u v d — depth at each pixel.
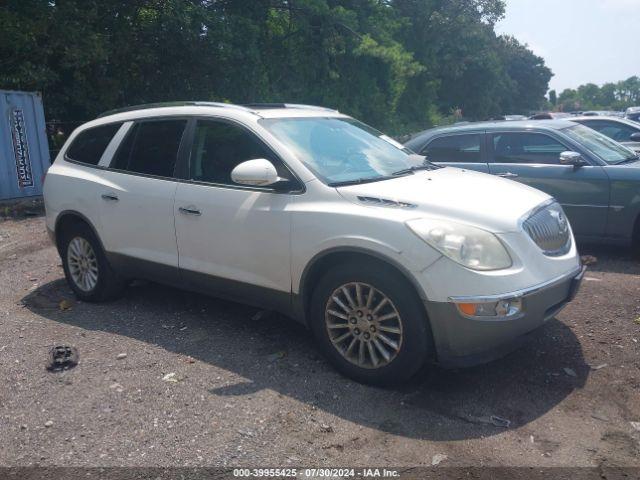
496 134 7.48
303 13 20.69
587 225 6.85
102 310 5.48
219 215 4.52
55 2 14.51
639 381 3.99
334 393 3.88
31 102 12.21
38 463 3.18
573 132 7.23
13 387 4.00
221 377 4.11
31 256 7.66
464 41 43.31
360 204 3.96
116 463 3.17
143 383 4.03
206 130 4.83
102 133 5.61
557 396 3.84
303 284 4.16
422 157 5.18
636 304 5.31
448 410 3.68
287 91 21.19
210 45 16.52
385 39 25.61
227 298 4.70
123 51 15.55
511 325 3.60
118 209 5.18
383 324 3.86
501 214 3.83
